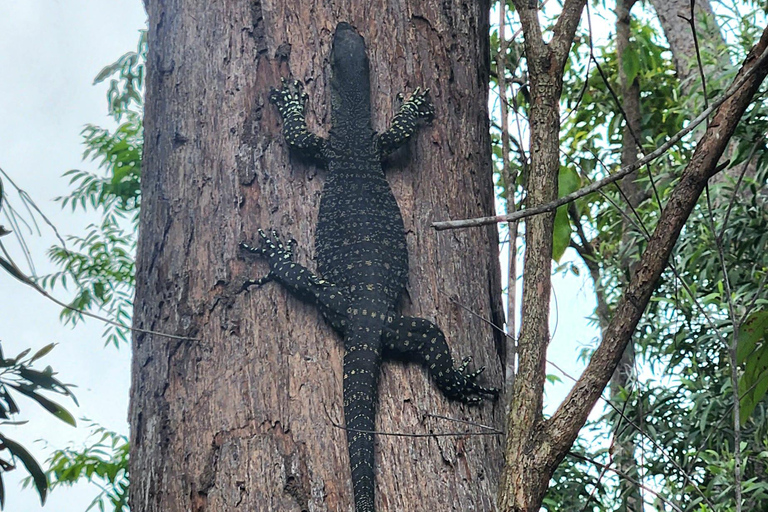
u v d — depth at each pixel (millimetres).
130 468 3746
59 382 3416
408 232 4211
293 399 3584
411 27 4641
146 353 3879
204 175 4156
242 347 3709
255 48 4418
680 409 6133
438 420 3682
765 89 6262
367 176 4320
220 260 3938
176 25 4586
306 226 4113
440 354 3850
